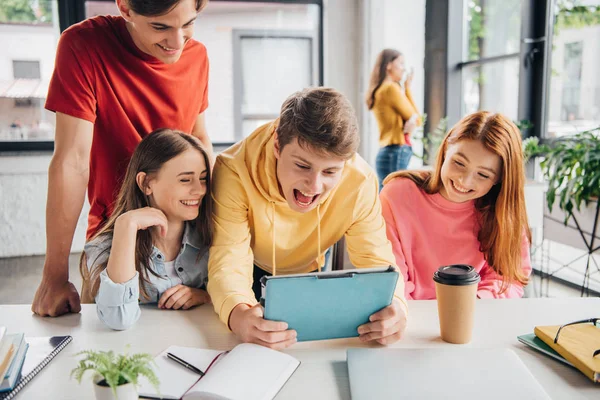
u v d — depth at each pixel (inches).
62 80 45.6
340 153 35.4
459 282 34.2
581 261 103.7
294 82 163.8
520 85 114.6
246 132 162.9
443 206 54.9
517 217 51.8
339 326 35.4
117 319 37.2
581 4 101.5
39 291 41.4
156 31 42.0
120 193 46.9
